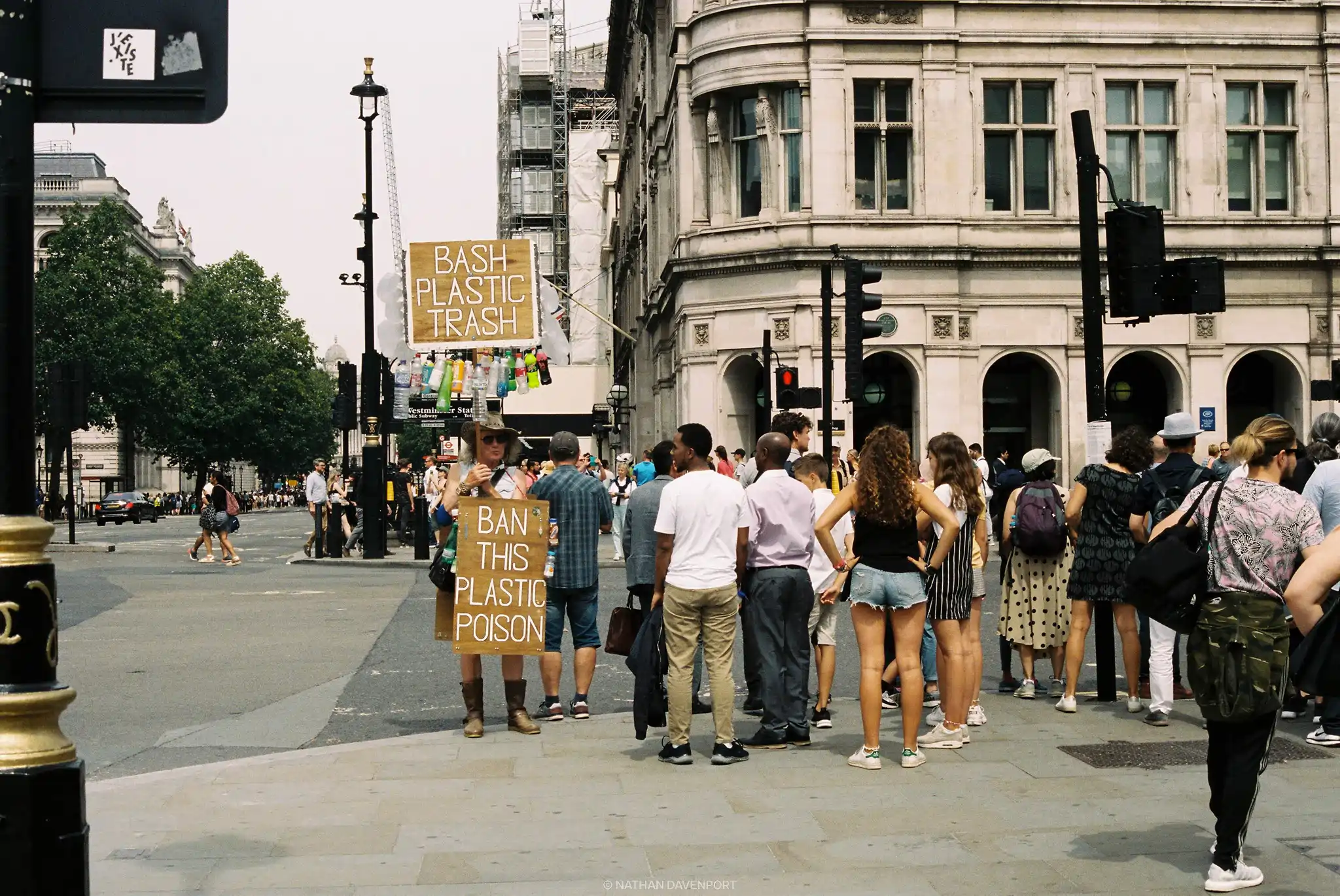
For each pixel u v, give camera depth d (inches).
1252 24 1282.0
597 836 264.2
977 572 383.9
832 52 1240.8
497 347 443.2
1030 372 1321.4
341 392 1228.5
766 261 1245.1
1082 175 445.4
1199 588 236.2
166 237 5615.2
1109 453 397.7
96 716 419.2
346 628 646.5
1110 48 1268.5
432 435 3585.1
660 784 310.3
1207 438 1256.8
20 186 165.2
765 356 954.7
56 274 3043.8
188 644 588.4
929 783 309.6
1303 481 417.1
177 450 3890.3
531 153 3447.3
